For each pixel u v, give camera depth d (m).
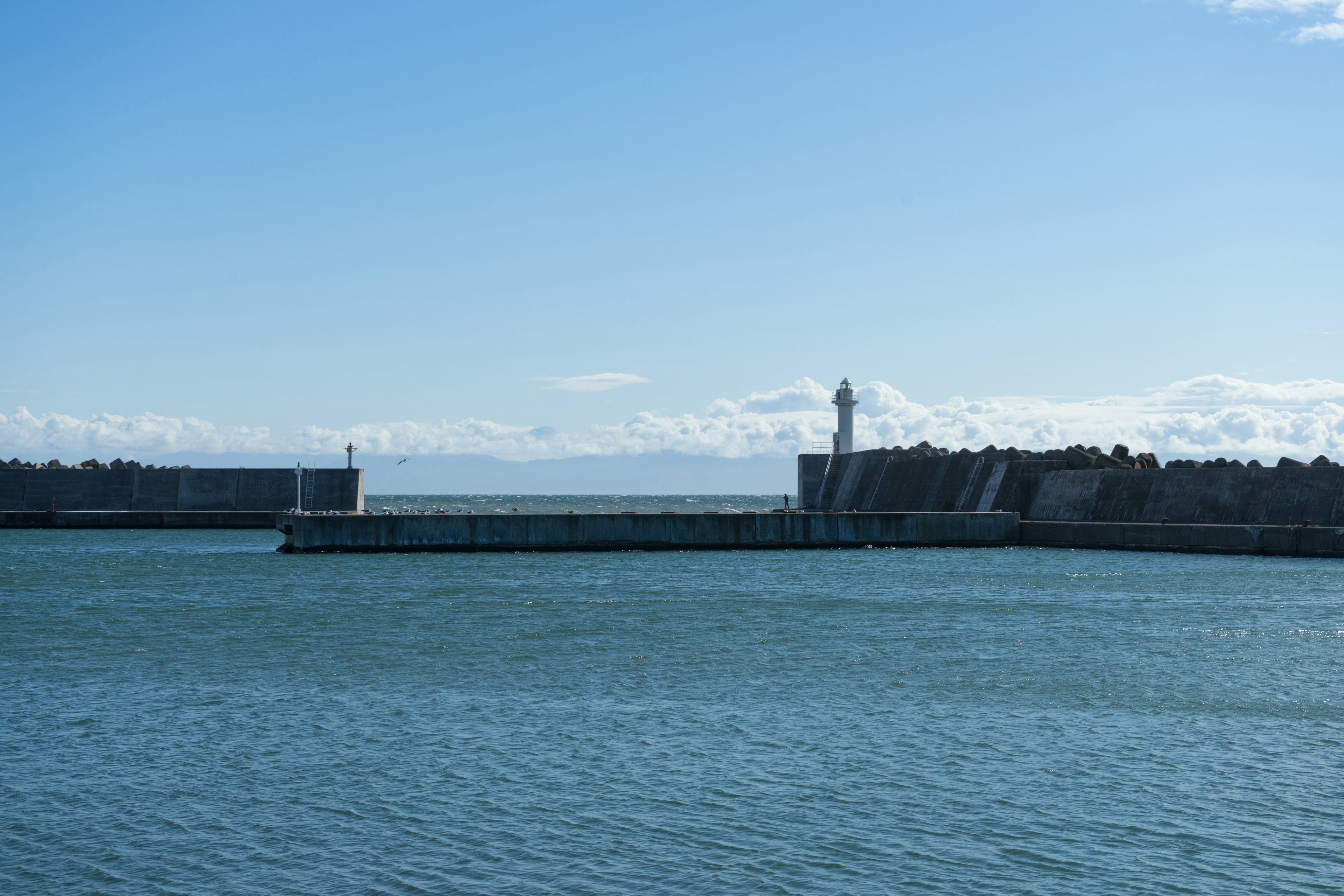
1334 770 20.62
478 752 22.02
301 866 16.55
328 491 108.69
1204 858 16.64
